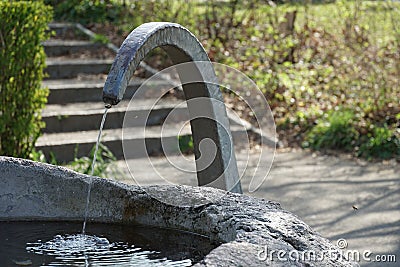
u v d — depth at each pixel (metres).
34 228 3.77
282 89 11.26
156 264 3.21
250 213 3.40
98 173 7.52
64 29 12.91
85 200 3.83
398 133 9.77
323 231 6.65
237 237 3.10
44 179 3.87
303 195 7.78
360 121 10.14
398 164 9.12
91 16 13.48
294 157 9.47
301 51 12.55
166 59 11.70
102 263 3.23
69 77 11.20
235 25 12.76
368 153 9.49
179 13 12.66
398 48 10.78
